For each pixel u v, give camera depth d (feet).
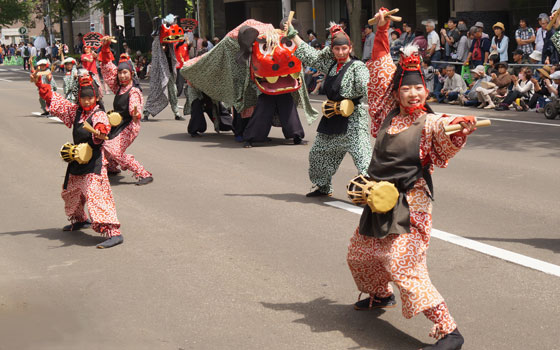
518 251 21.74
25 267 21.81
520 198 28.43
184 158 40.01
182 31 56.65
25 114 66.44
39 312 18.06
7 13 227.20
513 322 16.62
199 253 22.59
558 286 18.78
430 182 15.35
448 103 60.80
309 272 20.51
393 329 16.49
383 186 14.74
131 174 36.19
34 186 33.91
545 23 57.62
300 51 28.48
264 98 41.98
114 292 19.36
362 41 83.66
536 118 50.29
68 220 26.05
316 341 15.97
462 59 61.26
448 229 24.32
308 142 44.29
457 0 86.48
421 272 15.15
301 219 26.30
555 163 35.01
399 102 15.60
